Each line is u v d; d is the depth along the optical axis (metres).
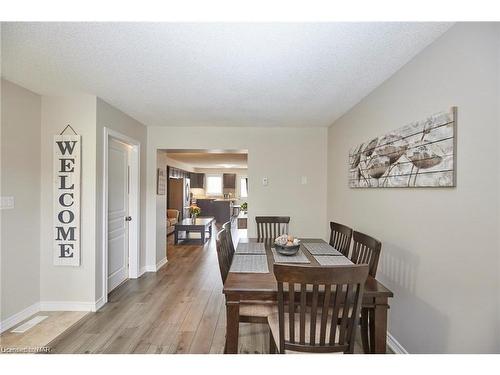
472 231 1.39
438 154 1.61
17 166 2.46
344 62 2.02
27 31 1.62
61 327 2.39
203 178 11.70
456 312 1.49
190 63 2.05
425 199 1.75
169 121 3.82
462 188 1.45
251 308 1.83
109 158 3.17
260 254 2.34
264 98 2.82
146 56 1.94
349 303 1.30
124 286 3.42
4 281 2.34
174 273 3.96
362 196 2.79
